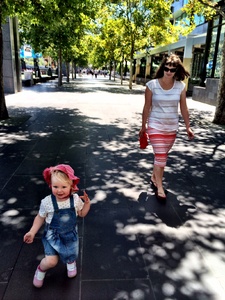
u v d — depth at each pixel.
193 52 22.05
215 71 15.62
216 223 3.25
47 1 8.38
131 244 2.80
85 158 5.36
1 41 8.27
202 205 3.67
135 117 10.12
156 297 2.17
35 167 4.81
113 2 20.53
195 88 17.16
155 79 3.57
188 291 2.24
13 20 17.17
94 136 7.09
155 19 20.92
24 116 9.47
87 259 2.56
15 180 4.25
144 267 2.49
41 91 19.78
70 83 30.94
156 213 3.42
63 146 6.11
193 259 2.61
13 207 3.46
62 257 2.18
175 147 6.36
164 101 3.53
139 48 25.58
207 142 6.93
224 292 2.24
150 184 4.25
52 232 2.17
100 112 11.03
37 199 3.68
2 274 2.37
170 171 4.84
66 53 27.02
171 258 2.62
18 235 2.91
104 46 32.22
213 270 2.48
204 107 13.83
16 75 18.12
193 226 3.17
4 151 5.66
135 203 3.65
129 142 6.60
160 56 33.47
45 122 8.66
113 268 2.46
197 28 21.36
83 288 2.24
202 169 4.99
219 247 2.80
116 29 24.20
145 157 5.52
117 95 18.66
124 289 2.24
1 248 2.70
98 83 34.03
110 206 3.55
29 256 2.59
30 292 2.20
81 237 2.88
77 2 8.17
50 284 2.27
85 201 2.23
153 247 2.76
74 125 8.34
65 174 2.06
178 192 4.04
